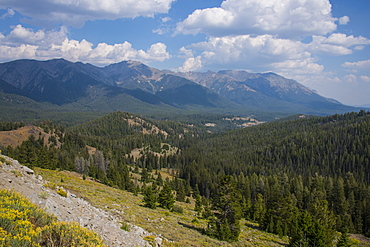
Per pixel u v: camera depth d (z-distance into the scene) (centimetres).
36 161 9106
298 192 9844
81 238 1206
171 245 2102
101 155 12850
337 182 10056
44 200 1526
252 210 7631
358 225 8100
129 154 19775
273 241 4781
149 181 12988
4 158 2216
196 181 14050
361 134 18262
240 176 12288
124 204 4281
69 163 11062
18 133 15788
